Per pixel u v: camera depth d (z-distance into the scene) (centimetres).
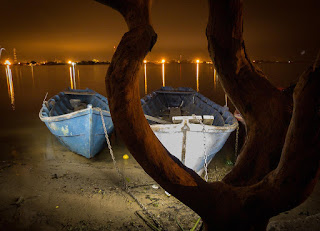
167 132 623
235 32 196
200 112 1099
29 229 461
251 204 171
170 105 1282
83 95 1286
